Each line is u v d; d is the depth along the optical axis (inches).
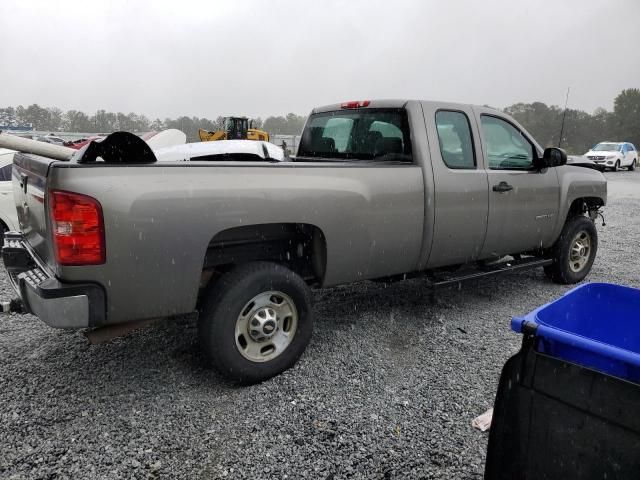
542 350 69.0
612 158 1118.4
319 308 185.9
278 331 132.1
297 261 147.6
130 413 114.7
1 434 105.9
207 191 114.6
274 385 128.3
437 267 169.8
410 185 151.1
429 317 178.2
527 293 208.2
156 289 111.3
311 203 130.3
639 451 60.7
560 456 67.9
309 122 206.7
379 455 101.1
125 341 154.6
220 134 993.5
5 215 244.2
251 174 122.0
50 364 138.3
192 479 93.8
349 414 115.3
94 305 105.3
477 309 187.6
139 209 106.0
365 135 176.1
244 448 102.9
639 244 317.4
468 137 171.8
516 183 183.0
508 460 73.0
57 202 100.5
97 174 103.2
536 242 199.9
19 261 127.6
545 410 68.7
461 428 110.4
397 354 147.3
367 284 215.5
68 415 113.4
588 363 64.5
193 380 130.6
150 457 99.7
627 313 87.0
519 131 192.9
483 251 178.5
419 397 123.1
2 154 253.0
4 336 156.7
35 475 93.8
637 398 60.4
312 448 103.0
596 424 64.2
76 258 101.8
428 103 162.6
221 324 120.1
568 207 208.5
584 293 87.4
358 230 140.7
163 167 110.7
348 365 139.6
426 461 99.6
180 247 112.0
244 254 137.5
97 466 96.7
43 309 104.0
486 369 138.4
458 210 163.5
